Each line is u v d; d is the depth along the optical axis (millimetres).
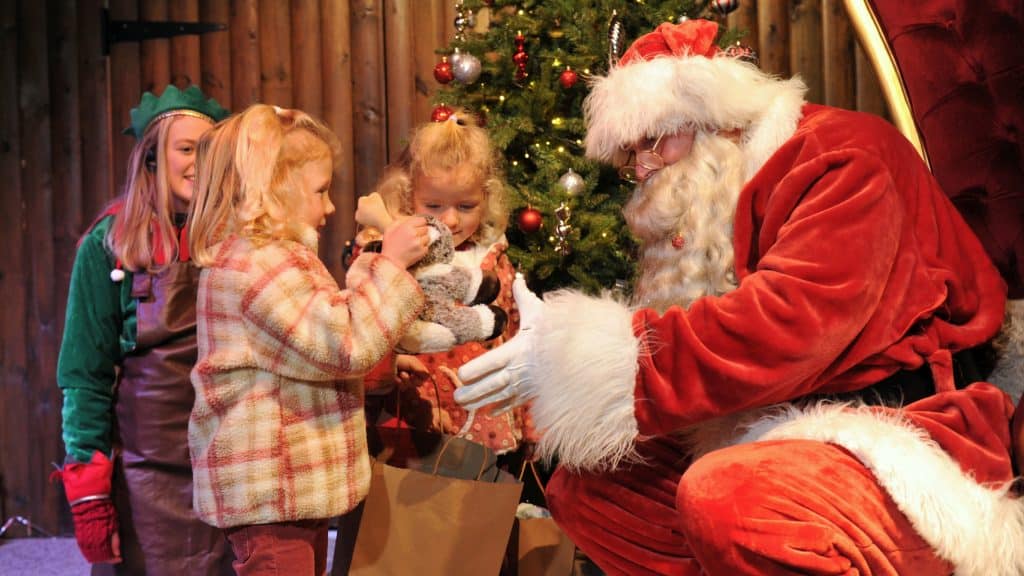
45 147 3928
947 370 1700
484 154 2322
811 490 1509
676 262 1848
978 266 1819
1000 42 2051
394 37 4039
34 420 3916
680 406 1623
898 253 1692
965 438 1611
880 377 1697
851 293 1589
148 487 2146
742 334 1595
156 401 2146
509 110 2916
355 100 4047
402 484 1951
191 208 1975
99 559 2129
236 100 4012
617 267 2842
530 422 2367
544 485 2754
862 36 2273
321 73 4031
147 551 2146
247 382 1836
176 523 2148
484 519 1949
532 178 2891
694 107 1820
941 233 1791
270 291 1811
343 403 1886
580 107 2832
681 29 1931
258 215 1890
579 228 2766
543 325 1715
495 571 1961
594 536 1906
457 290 1938
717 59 1861
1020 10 2033
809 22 4035
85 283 2182
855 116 1813
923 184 1792
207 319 1870
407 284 1823
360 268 1844
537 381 1707
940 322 1733
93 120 3961
